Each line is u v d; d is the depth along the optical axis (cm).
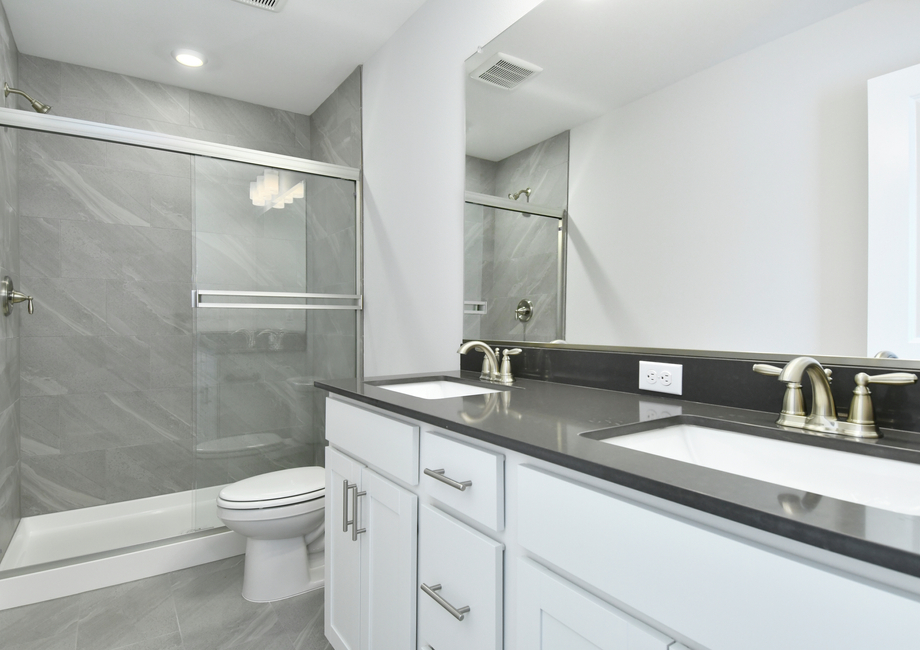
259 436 245
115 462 271
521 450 78
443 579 98
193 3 215
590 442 78
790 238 102
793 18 101
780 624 48
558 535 73
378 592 122
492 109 180
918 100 84
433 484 103
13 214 229
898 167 86
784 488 56
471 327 192
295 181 256
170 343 287
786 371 85
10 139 218
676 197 124
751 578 50
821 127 97
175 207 289
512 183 173
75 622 177
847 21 93
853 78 92
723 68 114
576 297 151
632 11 134
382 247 251
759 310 107
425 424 108
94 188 267
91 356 266
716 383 115
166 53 255
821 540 45
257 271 246
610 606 66
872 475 76
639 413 104
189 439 291
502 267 177
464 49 193
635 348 134
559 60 155
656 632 60
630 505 62
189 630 172
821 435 84
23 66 252
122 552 210
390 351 244
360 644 131
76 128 209
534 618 77
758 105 107
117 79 274
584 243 148
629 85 135
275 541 196
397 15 227
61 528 251
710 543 54
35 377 251
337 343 268
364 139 268
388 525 118
